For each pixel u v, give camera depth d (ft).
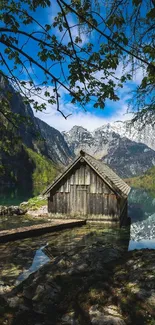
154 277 19.67
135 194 269.03
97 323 16.29
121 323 16.01
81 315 17.30
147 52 14.05
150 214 115.96
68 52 15.46
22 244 49.19
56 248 47.03
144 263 22.68
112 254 26.96
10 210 93.35
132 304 17.34
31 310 18.90
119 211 74.54
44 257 40.40
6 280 29.04
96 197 77.15
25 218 86.33
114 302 18.02
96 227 71.31
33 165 535.19
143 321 15.92
